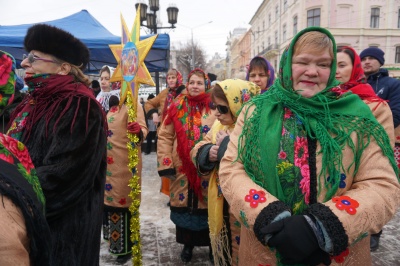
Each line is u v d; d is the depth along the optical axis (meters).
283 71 1.19
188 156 2.37
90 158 1.34
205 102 2.50
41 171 1.21
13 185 0.71
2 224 0.65
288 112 1.17
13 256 0.66
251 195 1.05
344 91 1.21
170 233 3.19
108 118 2.60
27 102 1.54
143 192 4.57
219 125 2.06
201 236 2.50
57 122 1.32
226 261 1.95
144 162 6.71
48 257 0.81
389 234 3.13
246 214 1.03
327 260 0.97
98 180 1.55
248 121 1.20
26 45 1.49
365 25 25.47
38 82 1.46
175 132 2.56
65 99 1.38
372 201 0.96
